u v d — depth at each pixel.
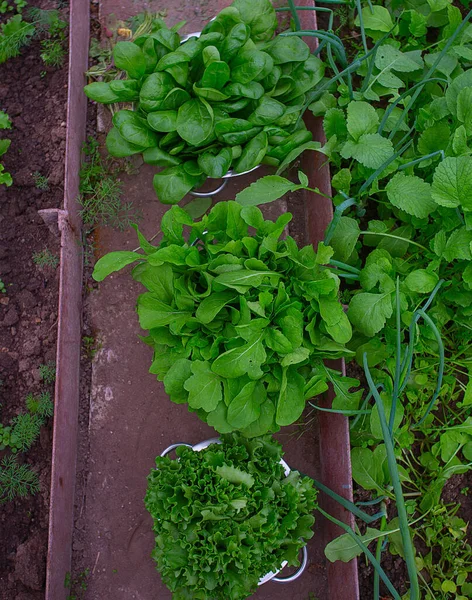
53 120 1.59
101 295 1.55
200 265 1.32
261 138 1.45
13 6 1.64
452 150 1.40
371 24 1.55
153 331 1.34
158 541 1.25
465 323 1.45
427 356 1.49
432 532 1.44
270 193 1.41
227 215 1.33
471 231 1.36
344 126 1.46
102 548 1.46
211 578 1.22
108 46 1.63
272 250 1.31
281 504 1.29
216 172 1.44
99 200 1.53
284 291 1.30
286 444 1.51
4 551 1.43
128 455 1.50
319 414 1.50
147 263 1.40
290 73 1.49
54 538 1.36
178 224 1.33
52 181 1.56
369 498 1.46
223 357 1.26
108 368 1.52
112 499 1.48
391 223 1.52
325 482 1.47
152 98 1.41
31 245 1.54
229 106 1.44
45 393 1.48
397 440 1.42
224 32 1.44
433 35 1.66
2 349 1.50
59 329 1.41
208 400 1.28
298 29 1.51
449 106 1.44
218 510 1.21
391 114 1.51
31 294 1.52
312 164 1.54
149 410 1.51
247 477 1.24
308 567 1.46
